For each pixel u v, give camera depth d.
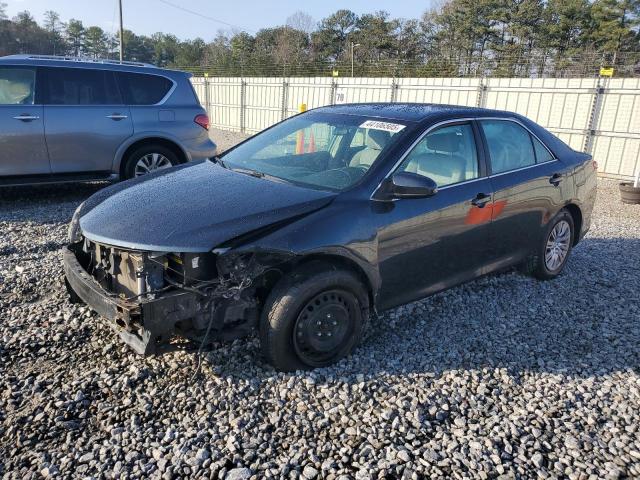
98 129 7.59
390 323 4.26
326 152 4.23
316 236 3.33
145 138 8.01
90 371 3.43
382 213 3.66
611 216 9.24
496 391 3.40
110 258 3.38
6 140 7.04
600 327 4.43
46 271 5.09
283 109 23.42
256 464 2.70
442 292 4.58
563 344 4.11
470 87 17.08
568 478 2.71
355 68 35.06
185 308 3.08
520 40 42.97
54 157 7.39
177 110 8.20
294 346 3.39
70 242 3.98
